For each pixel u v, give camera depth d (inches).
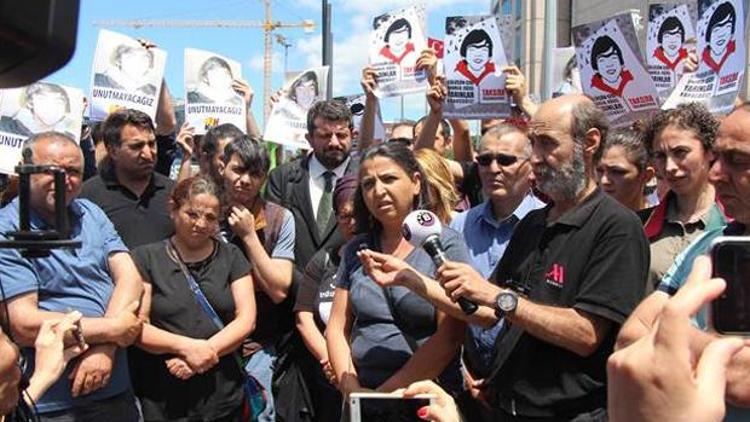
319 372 164.7
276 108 271.0
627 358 32.6
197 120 250.2
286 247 178.5
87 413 135.3
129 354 152.6
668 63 231.9
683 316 31.8
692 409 31.1
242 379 157.9
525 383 108.0
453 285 104.6
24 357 123.7
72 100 209.0
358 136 271.7
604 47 220.2
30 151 134.2
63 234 89.5
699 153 137.5
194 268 155.9
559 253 107.4
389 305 125.1
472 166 225.0
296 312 161.6
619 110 219.3
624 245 103.3
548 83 274.1
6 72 48.9
